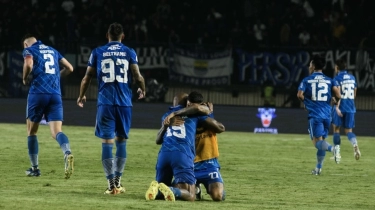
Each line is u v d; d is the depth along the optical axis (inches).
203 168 1059.9
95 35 3147.1
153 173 1428.4
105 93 1109.1
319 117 1536.7
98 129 1110.4
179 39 3184.1
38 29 3125.0
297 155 1875.0
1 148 1765.5
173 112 1034.1
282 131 2593.5
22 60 2736.2
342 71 1870.1
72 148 1831.9
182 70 2844.5
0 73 2753.4
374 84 2815.0
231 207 989.2
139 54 2832.2
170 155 1021.2
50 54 1275.8
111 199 1024.9
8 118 2623.0
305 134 2568.9
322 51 2849.4
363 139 2456.9
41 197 1025.5
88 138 2102.6
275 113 2598.4
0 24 3085.6
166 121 1026.1
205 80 2849.4
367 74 2817.4
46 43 2829.7
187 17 3282.5
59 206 938.1
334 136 1884.8
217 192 1048.8
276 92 2832.2
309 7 3275.1
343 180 1425.9
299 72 2842.0
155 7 3289.9
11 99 2637.8
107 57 1111.0
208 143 1064.2
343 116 1859.0
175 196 1004.6
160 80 2824.8
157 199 1024.9
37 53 1267.2
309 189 1273.4
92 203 974.4
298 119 2598.4
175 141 1024.9
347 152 2020.2
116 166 1114.7
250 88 2842.0
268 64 2849.4
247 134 2485.2
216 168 1065.5
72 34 3117.6
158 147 1943.9
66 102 2628.0
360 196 1206.3
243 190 1228.5
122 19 3181.6
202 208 956.6
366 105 2807.6
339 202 1123.3
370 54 2824.8
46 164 1501.0
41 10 3230.8
